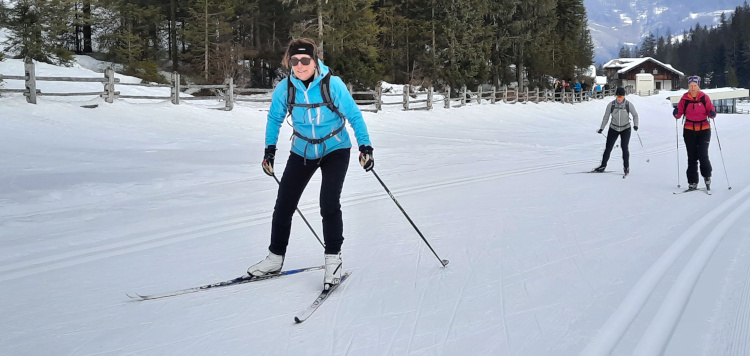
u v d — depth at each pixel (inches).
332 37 983.0
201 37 1061.1
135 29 1184.8
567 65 1962.4
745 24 4751.5
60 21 860.0
